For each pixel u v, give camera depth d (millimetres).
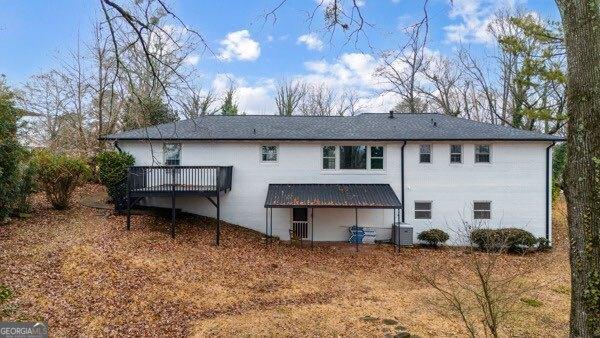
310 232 19453
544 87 28750
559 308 10969
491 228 18625
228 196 19562
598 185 3379
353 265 15258
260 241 17969
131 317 8648
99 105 25688
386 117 22938
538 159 19000
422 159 19359
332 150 19609
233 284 11812
